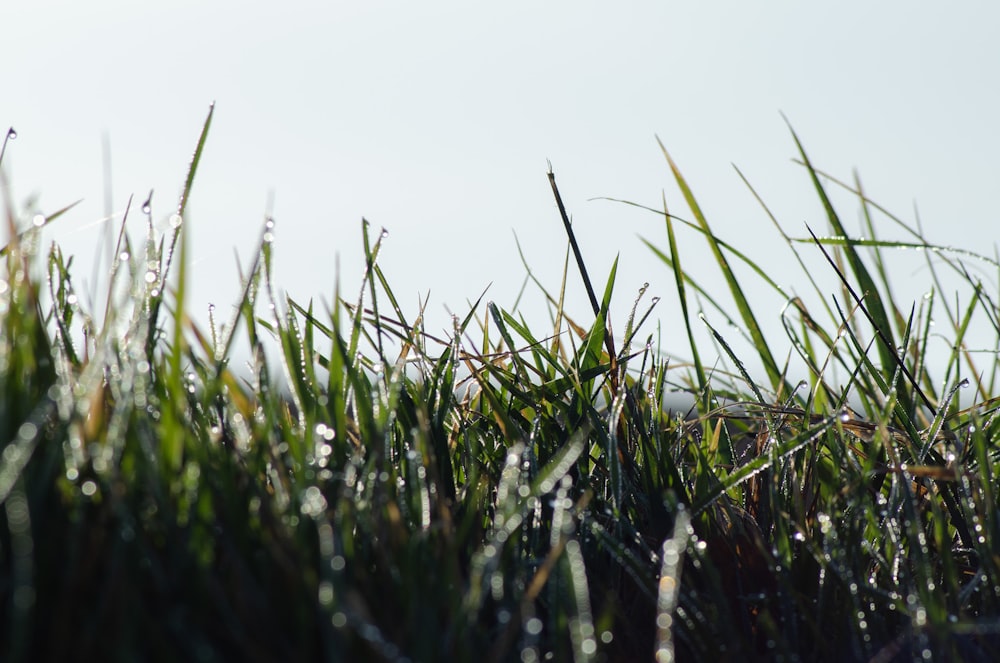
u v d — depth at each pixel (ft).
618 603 1.73
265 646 1.52
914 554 1.71
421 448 1.73
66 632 1.40
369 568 1.67
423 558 1.65
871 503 1.78
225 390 1.75
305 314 1.85
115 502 1.48
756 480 1.85
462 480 1.84
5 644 1.41
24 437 1.44
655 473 1.81
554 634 1.65
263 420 1.74
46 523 1.51
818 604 1.71
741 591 1.74
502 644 1.57
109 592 1.43
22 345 1.59
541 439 1.84
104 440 1.63
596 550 1.76
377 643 1.45
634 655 1.71
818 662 1.71
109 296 1.68
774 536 1.76
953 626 1.65
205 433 1.67
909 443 1.83
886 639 1.70
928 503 1.80
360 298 1.81
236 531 1.63
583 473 1.81
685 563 1.76
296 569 1.57
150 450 1.62
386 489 1.71
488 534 1.73
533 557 1.72
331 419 1.75
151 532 1.60
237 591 1.53
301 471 1.67
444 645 1.59
